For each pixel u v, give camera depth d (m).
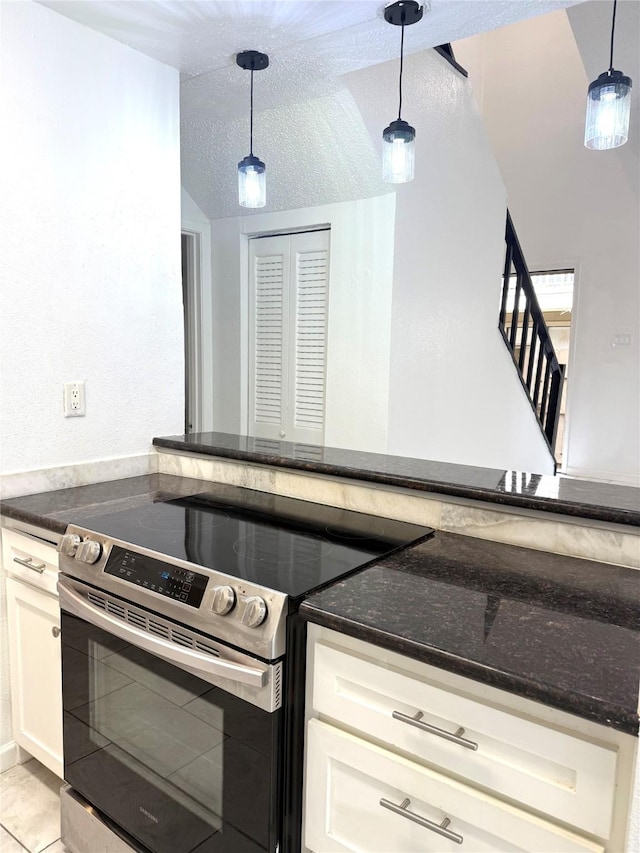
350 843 1.05
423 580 1.16
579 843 0.81
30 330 1.69
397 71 2.51
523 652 0.89
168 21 1.67
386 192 2.58
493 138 5.73
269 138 2.48
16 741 1.77
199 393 3.21
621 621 1.00
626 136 1.77
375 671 0.99
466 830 0.91
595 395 5.54
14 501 1.68
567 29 5.23
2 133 1.56
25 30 1.58
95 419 1.89
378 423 2.71
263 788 1.07
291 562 1.23
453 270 3.30
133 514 1.56
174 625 1.19
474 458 3.80
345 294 2.74
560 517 1.31
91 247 1.81
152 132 1.95
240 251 3.02
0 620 1.72
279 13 1.63
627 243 5.25
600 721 0.76
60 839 1.55
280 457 1.76
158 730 1.26
